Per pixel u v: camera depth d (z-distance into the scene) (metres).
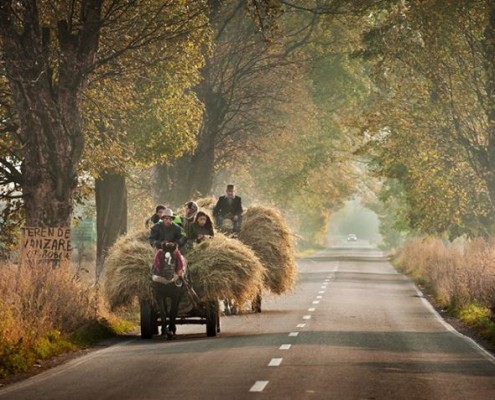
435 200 113.81
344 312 78.56
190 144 94.25
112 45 83.69
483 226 128.38
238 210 74.69
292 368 42.59
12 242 83.25
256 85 156.62
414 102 114.06
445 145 111.06
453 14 101.12
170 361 46.12
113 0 77.31
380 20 160.38
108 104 86.88
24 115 75.12
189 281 58.47
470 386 37.72
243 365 43.81
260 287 61.78
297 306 85.38
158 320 64.62
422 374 40.97
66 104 76.00
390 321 70.31
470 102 106.81
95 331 59.00
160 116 87.75
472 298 77.31
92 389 37.84
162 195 138.62
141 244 60.16
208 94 140.38
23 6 73.94
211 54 89.62
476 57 105.12
